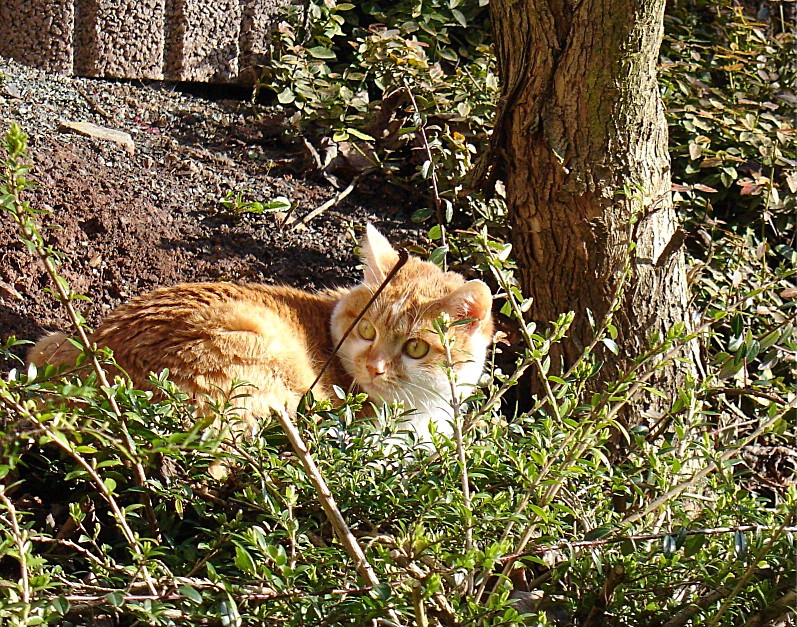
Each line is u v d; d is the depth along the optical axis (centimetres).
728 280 539
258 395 385
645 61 432
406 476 331
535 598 312
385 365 436
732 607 295
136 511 343
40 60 667
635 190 437
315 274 574
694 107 662
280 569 261
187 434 244
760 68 726
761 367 466
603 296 449
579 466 294
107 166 595
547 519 267
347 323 454
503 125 460
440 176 614
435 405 445
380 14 738
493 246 330
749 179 620
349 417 333
